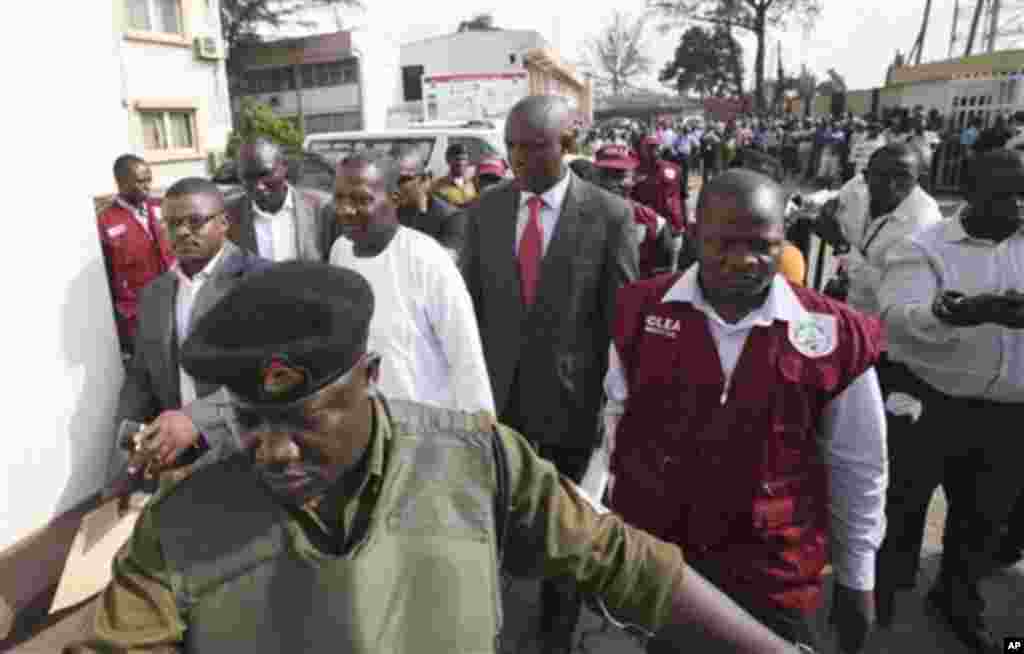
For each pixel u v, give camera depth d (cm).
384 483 91
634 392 175
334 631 84
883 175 306
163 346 228
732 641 100
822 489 167
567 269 261
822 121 1967
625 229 263
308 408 80
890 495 259
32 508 244
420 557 88
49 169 246
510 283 269
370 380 90
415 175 398
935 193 1462
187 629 85
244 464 91
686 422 165
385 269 221
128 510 226
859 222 330
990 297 203
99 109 271
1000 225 223
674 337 166
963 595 257
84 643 83
